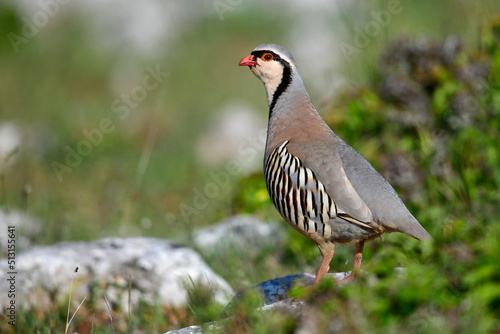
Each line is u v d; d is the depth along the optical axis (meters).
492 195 9.66
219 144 21.02
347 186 8.08
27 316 9.50
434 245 7.33
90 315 9.89
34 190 17.41
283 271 11.25
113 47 28.19
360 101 13.03
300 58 23.70
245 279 10.93
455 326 5.75
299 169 8.35
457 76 12.28
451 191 10.41
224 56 27.33
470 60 12.54
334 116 13.09
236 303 7.85
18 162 18.98
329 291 6.57
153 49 28.09
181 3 30.03
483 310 5.93
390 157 11.70
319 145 8.46
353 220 8.08
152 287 10.23
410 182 11.09
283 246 12.04
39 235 13.73
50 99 24.53
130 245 11.15
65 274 10.38
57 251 10.85
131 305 10.01
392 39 14.00
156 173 18.67
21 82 25.64
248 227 12.64
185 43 28.22
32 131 21.41
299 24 27.42
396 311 6.04
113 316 9.84
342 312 6.07
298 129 8.84
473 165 10.62
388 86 12.65
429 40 13.22
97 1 29.44
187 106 23.94
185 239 12.91
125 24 28.91
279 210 8.80
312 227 8.41
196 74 26.14
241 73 26.36
